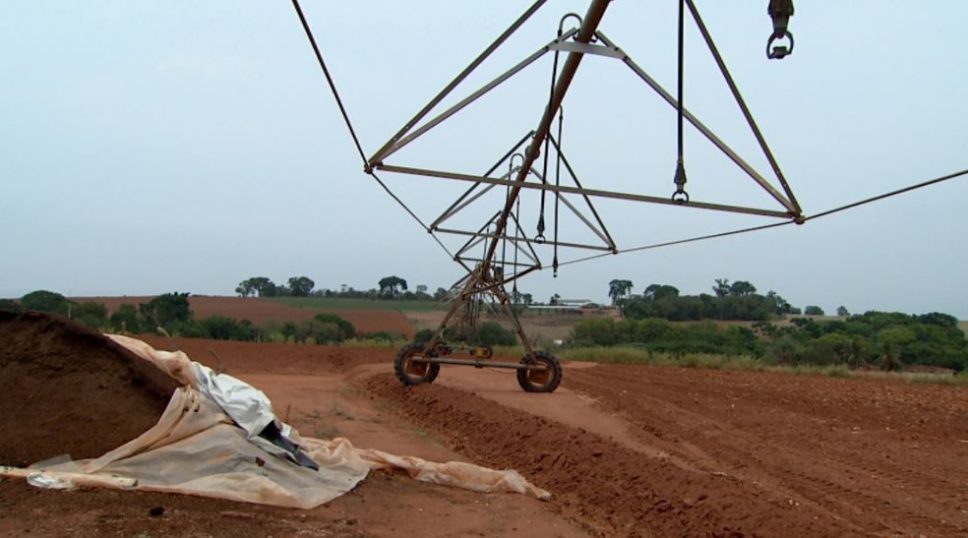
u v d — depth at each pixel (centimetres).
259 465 759
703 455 1137
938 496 910
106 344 796
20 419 738
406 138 724
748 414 1564
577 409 1609
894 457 1144
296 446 838
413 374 1912
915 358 3544
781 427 1396
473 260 1873
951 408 1702
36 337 789
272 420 797
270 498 716
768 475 1007
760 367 2853
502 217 1463
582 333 4478
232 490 710
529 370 1920
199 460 737
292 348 2952
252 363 2684
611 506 867
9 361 770
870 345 3553
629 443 1212
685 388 2072
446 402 1598
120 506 646
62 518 606
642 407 1620
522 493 906
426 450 1199
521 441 1182
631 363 3117
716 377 2453
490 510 816
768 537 707
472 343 1964
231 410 784
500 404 1519
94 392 764
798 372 2736
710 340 4269
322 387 2103
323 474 814
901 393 2020
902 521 800
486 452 1207
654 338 4416
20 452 713
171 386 809
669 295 6003
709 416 1532
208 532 618
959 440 1305
